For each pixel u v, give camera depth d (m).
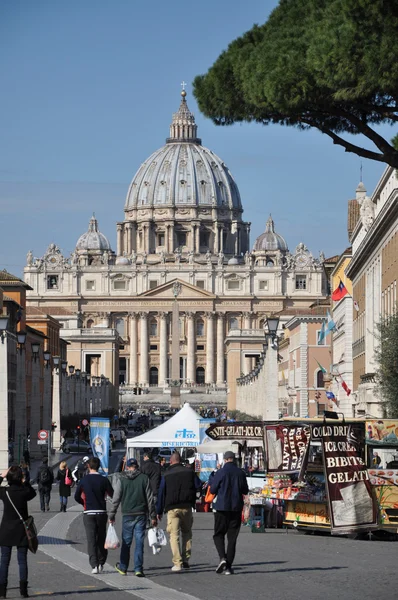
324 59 41.75
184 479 39.59
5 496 33.16
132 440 89.38
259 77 43.53
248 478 65.12
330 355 182.88
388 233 100.31
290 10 45.53
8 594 32.84
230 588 33.66
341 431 49.78
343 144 46.34
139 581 35.62
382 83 41.75
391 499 49.88
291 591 32.81
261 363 161.00
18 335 118.38
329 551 44.72
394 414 80.88
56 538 52.38
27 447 122.62
